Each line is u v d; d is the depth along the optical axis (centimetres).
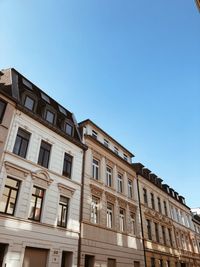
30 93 1539
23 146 1356
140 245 2016
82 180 1661
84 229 1499
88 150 1830
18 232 1132
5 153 1216
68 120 1772
